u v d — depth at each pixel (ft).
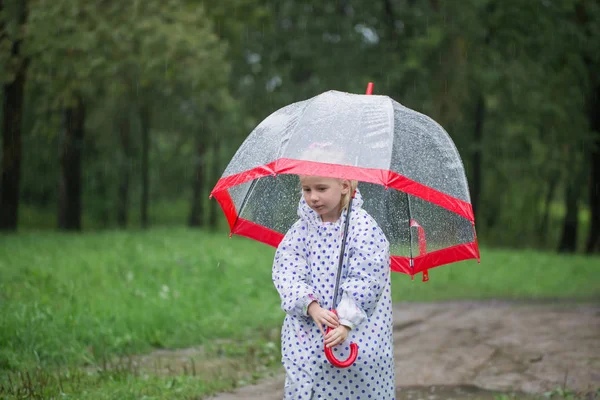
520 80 63.00
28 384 14.83
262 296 29.63
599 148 70.95
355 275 9.64
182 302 24.52
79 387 15.12
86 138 88.12
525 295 36.55
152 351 19.75
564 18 64.59
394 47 73.00
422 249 11.41
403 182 9.43
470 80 63.67
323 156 9.39
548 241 107.14
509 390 16.42
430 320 26.43
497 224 102.42
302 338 9.83
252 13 63.93
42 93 55.98
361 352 9.66
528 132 72.74
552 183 96.37
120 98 68.85
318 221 10.14
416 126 10.41
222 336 22.09
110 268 29.14
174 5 49.57
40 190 106.42
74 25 42.91
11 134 58.39
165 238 46.57
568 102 66.74
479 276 42.65
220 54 51.34
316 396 9.71
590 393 15.85
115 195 110.83
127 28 44.78
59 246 38.14
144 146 87.25
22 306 19.92
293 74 79.71
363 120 9.87
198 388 15.61
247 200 11.41
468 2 62.03
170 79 50.52
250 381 16.85
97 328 19.62
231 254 38.32
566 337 21.97
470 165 86.99
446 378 17.56
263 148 10.11
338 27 74.28
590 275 46.14
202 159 94.32
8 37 46.60
